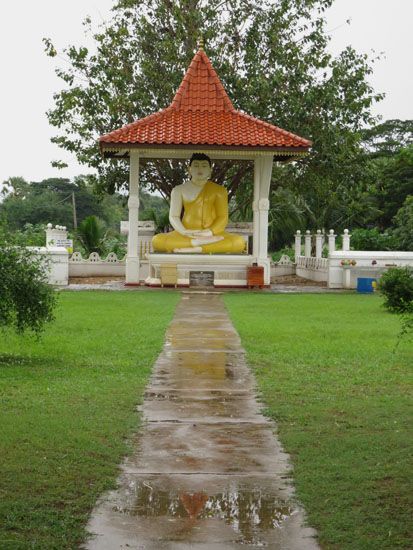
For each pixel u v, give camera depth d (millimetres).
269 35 32594
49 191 74500
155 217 39281
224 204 29094
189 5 32688
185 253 28078
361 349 13273
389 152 62906
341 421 8461
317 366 11742
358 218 50812
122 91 32625
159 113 27906
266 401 9414
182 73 32125
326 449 7371
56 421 8180
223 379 10773
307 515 5805
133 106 32219
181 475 6699
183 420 8539
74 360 12031
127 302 21250
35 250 13805
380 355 12695
